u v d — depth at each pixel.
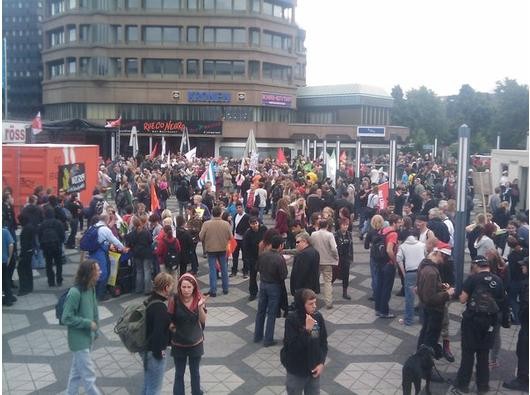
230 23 68.81
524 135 61.59
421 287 8.24
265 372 8.21
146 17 68.25
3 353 8.82
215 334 9.83
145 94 68.81
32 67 101.06
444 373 8.28
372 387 7.73
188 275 7.04
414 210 20.72
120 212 20.16
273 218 23.20
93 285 6.79
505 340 9.76
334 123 81.00
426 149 74.81
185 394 7.45
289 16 75.12
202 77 69.06
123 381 7.86
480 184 13.32
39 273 14.13
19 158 19.48
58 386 7.66
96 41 68.00
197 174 29.83
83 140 65.00
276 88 72.75
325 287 11.36
